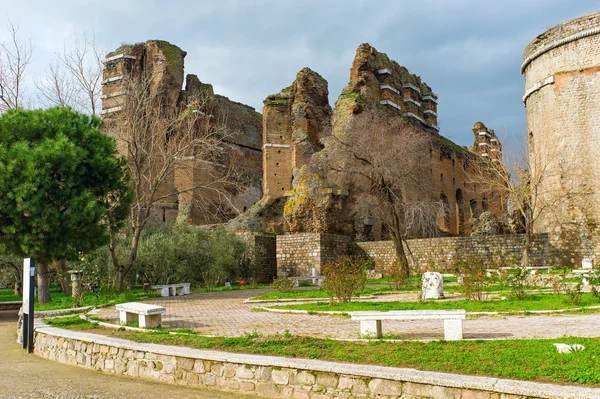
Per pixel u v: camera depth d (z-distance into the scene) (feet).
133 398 20.75
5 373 25.86
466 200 157.89
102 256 74.74
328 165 100.17
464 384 16.44
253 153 171.73
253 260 99.66
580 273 59.93
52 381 23.95
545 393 15.17
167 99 140.05
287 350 22.38
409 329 29.99
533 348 20.74
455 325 24.86
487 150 203.51
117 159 63.16
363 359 20.35
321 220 108.68
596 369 16.96
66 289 80.84
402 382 17.56
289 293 59.16
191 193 135.23
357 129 100.42
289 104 141.59
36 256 55.11
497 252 83.51
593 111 86.07
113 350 25.75
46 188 53.93
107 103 135.85
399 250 89.86
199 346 24.58
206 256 86.28
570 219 86.02
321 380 19.12
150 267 79.56
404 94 147.23
